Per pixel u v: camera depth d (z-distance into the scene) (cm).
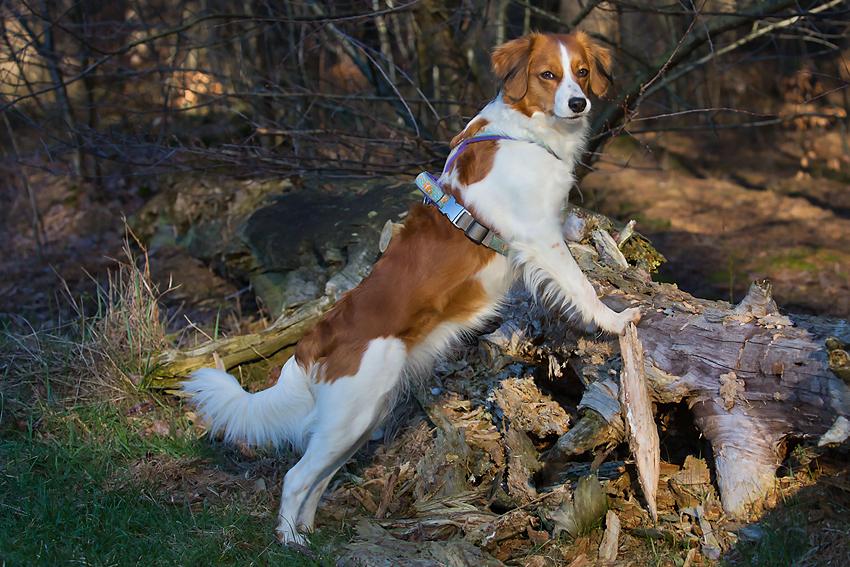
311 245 531
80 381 446
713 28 518
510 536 304
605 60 331
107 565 284
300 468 307
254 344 458
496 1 703
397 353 312
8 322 571
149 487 348
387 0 661
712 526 280
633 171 1030
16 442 385
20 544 293
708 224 819
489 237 310
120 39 934
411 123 673
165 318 507
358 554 291
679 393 299
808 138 1061
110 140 611
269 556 292
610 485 314
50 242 781
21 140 1026
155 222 747
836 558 249
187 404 443
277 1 745
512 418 353
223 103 820
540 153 310
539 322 355
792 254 706
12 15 655
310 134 629
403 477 354
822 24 677
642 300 331
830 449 281
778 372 273
